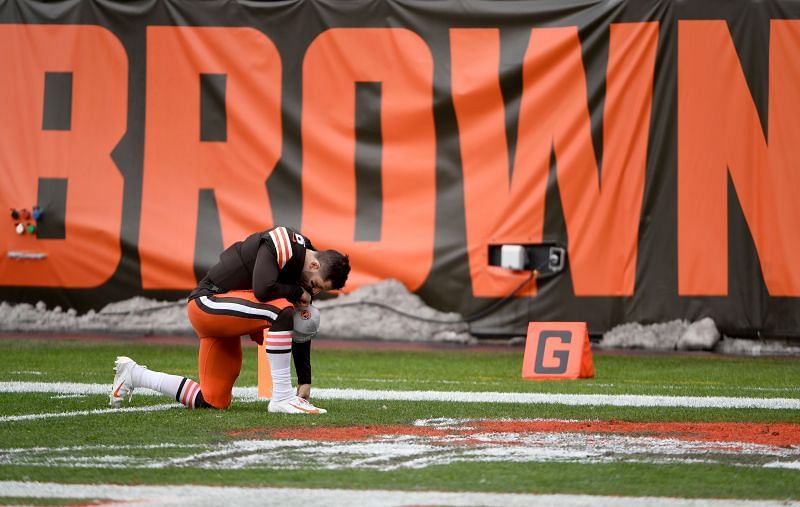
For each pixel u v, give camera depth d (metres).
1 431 18.03
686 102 39.38
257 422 19.23
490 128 40.28
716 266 39.25
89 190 41.69
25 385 25.41
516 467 15.18
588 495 13.35
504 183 40.19
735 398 25.00
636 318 39.59
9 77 41.88
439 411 21.59
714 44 39.28
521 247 39.69
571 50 39.88
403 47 40.78
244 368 31.36
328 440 17.44
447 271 40.44
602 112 39.69
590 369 30.62
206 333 20.31
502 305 40.25
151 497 13.05
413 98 40.69
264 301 19.89
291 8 41.25
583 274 39.78
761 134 39.12
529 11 40.19
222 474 14.52
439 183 40.59
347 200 40.97
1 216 41.69
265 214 41.16
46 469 14.79
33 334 41.03
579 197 39.81
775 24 39.16
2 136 41.84
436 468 15.06
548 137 39.94
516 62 40.09
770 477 14.59
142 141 41.69
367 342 40.50
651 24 39.47
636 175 39.56
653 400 24.34
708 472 14.91
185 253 41.22
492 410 21.97
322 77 41.12
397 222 40.75
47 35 41.88
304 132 41.16
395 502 12.82
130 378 21.02
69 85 41.75
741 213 39.19
